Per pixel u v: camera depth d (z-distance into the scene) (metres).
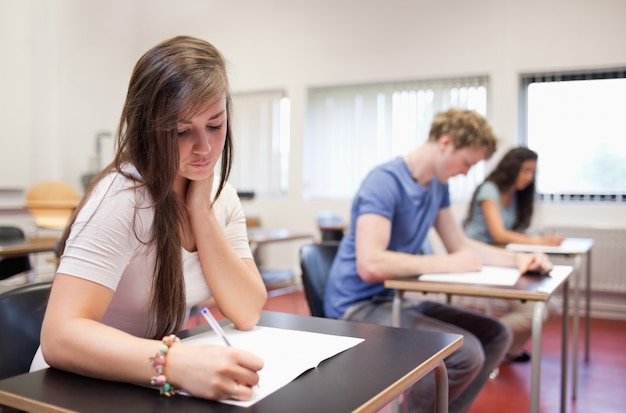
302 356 0.85
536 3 4.77
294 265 5.75
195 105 0.83
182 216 1.01
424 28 5.19
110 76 6.25
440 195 2.04
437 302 2.05
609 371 3.04
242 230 1.19
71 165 6.01
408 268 1.77
